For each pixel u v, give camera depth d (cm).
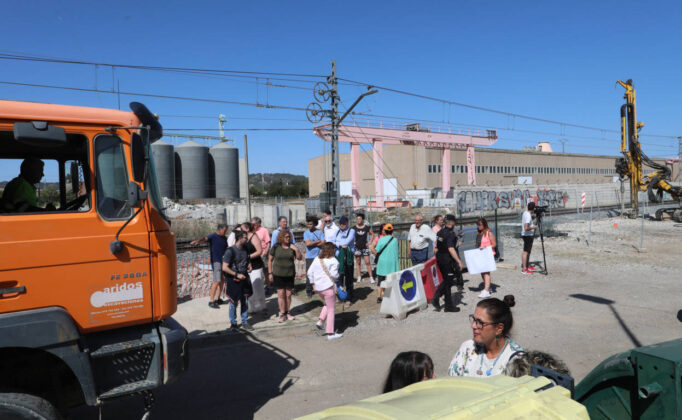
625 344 670
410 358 254
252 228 859
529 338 703
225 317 852
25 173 423
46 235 344
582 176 7831
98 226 364
